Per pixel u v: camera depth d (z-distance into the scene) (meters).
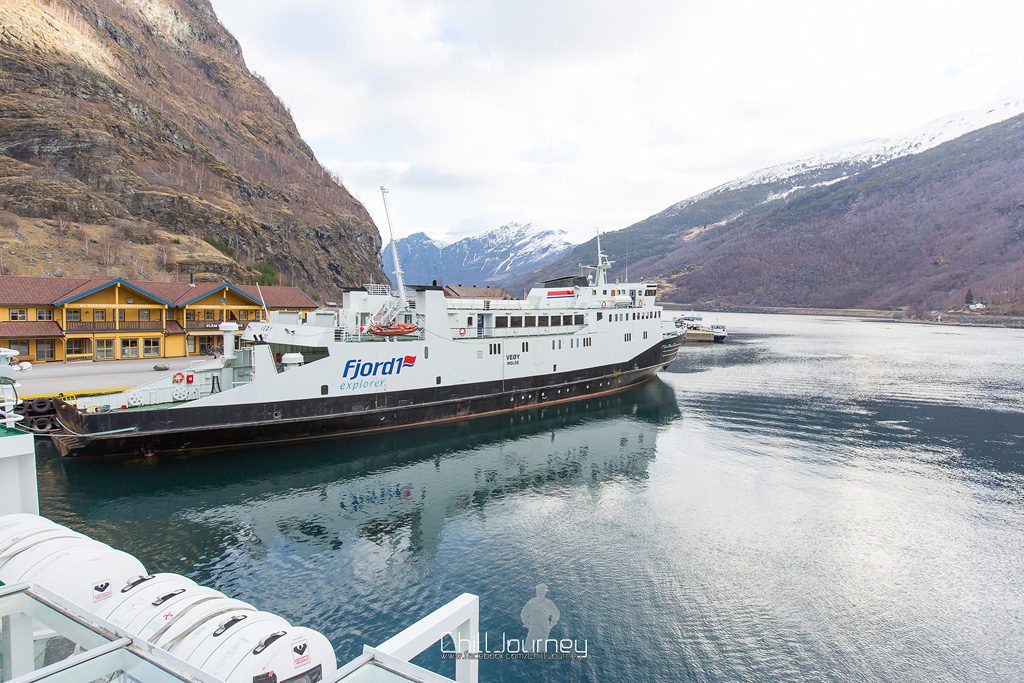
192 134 149.62
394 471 35.38
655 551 25.73
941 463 38.88
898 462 39.03
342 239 155.38
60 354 55.22
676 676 17.86
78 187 97.75
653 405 56.75
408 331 41.28
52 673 6.59
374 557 24.77
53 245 81.12
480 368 46.28
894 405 58.47
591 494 32.66
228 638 11.71
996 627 20.55
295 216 145.38
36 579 13.66
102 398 34.84
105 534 26.03
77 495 29.83
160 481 31.89
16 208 88.06
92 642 7.95
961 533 27.91
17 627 8.89
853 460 39.41
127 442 33.22
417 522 28.42
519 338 48.94
